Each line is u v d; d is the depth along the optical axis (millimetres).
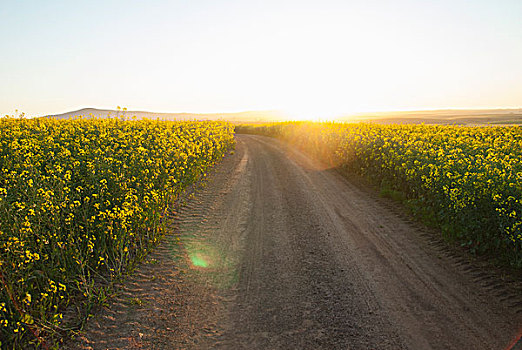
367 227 7875
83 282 4785
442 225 7270
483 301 4719
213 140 19250
